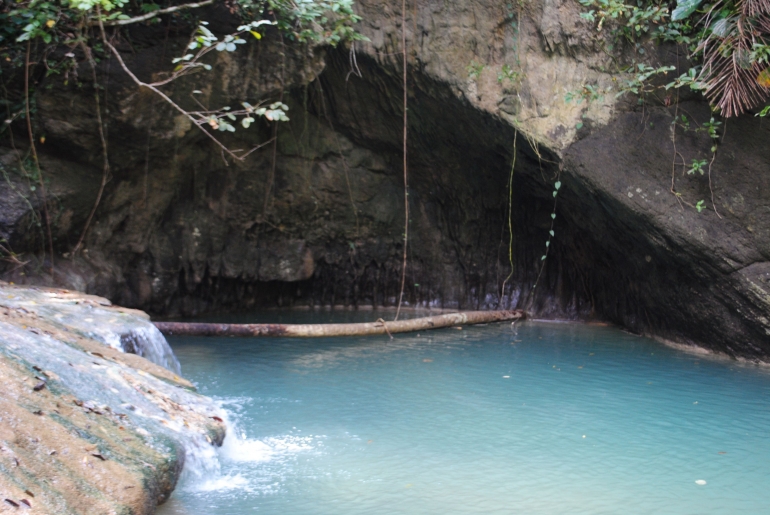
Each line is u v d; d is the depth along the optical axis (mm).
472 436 6387
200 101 10562
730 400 7621
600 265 11969
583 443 6242
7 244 9406
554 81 10148
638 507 4906
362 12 10891
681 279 9758
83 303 7891
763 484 5363
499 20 10383
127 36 9781
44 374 4637
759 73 8375
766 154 8828
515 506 4871
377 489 5117
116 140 10414
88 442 4098
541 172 10945
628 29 9664
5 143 9664
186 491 4875
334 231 13664
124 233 11406
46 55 9211
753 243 8820
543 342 10766
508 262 13461
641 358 9617
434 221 13867
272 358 9414
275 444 6082
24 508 3143
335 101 12602
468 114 10906
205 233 12414
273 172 12789
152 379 5883
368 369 8906
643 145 9562
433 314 13383
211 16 10023
